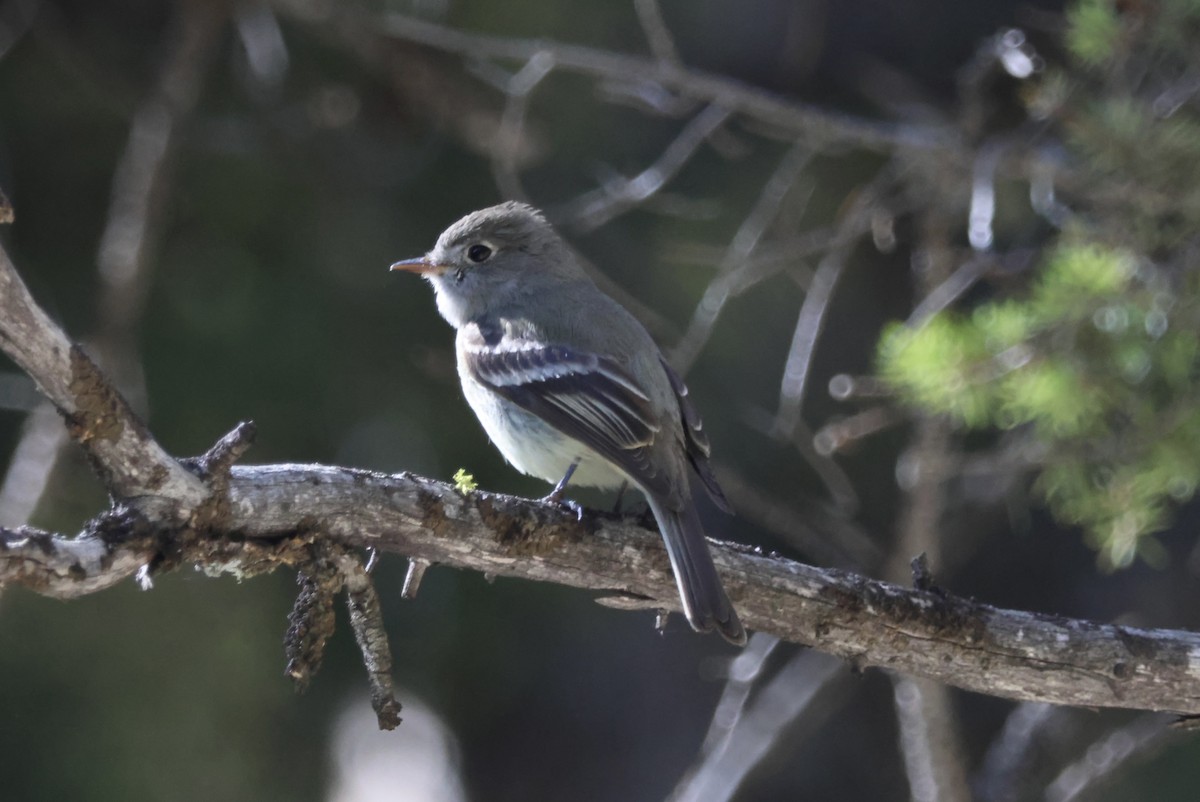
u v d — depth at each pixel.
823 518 12.72
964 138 9.88
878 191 10.43
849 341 13.84
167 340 12.23
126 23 13.03
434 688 13.41
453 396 12.56
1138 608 14.10
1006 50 9.68
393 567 13.11
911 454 9.94
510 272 9.38
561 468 8.57
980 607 7.30
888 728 14.41
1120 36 8.99
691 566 6.92
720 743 10.86
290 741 12.16
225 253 12.52
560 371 8.41
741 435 13.31
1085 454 8.67
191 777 11.61
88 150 12.67
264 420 12.17
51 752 11.29
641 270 12.95
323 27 12.33
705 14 13.85
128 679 11.59
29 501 10.76
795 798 14.12
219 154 12.62
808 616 7.15
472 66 10.97
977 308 8.85
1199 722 7.41
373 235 12.72
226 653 11.89
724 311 13.20
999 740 13.03
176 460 5.88
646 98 10.55
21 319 5.35
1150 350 8.39
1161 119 9.04
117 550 5.69
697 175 13.13
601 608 14.02
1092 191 8.91
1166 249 8.83
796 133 11.64
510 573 6.94
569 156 13.19
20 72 12.42
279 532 6.17
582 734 14.14
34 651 11.41
